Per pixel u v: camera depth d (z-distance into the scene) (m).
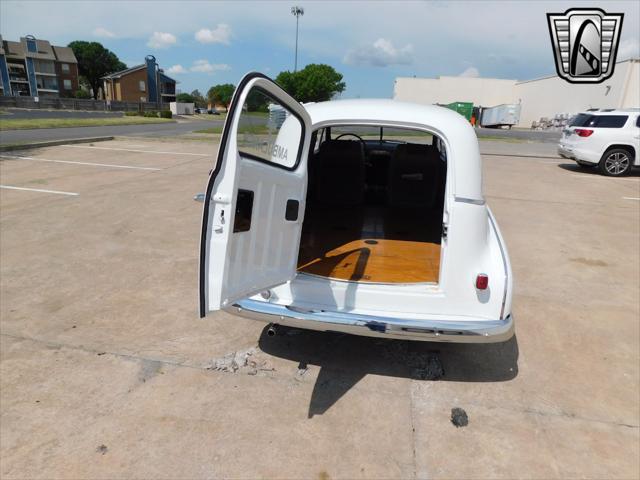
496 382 2.99
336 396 2.82
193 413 2.63
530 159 14.73
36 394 2.76
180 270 4.64
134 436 2.45
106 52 88.62
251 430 2.52
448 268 2.70
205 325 3.60
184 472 2.23
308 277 2.89
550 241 6.00
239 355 3.21
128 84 73.69
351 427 2.56
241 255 2.24
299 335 3.49
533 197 8.73
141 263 4.80
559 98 46.66
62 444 2.38
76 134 18.16
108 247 5.23
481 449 2.42
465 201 2.68
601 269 5.02
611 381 3.02
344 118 2.87
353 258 3.37
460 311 2.72
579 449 2.43
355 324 2.66
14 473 2.20
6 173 9.33
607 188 9.80
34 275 4.44
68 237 5.53
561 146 12.58
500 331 2.62
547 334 3.61
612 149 11.20
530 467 2.31
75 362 3.08
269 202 2.40
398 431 2.54
